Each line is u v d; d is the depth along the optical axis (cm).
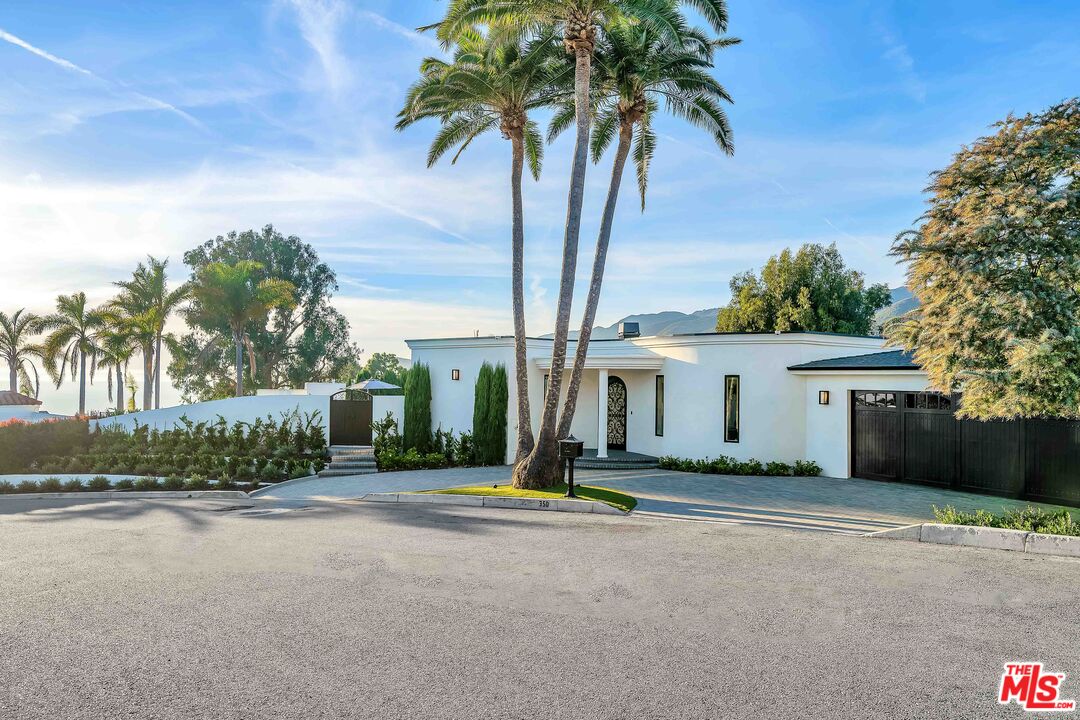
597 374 2427
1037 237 998
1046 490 1362
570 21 1488
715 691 465
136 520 1182
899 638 563
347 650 537
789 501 1391
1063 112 1026
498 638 563
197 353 4975
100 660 517
